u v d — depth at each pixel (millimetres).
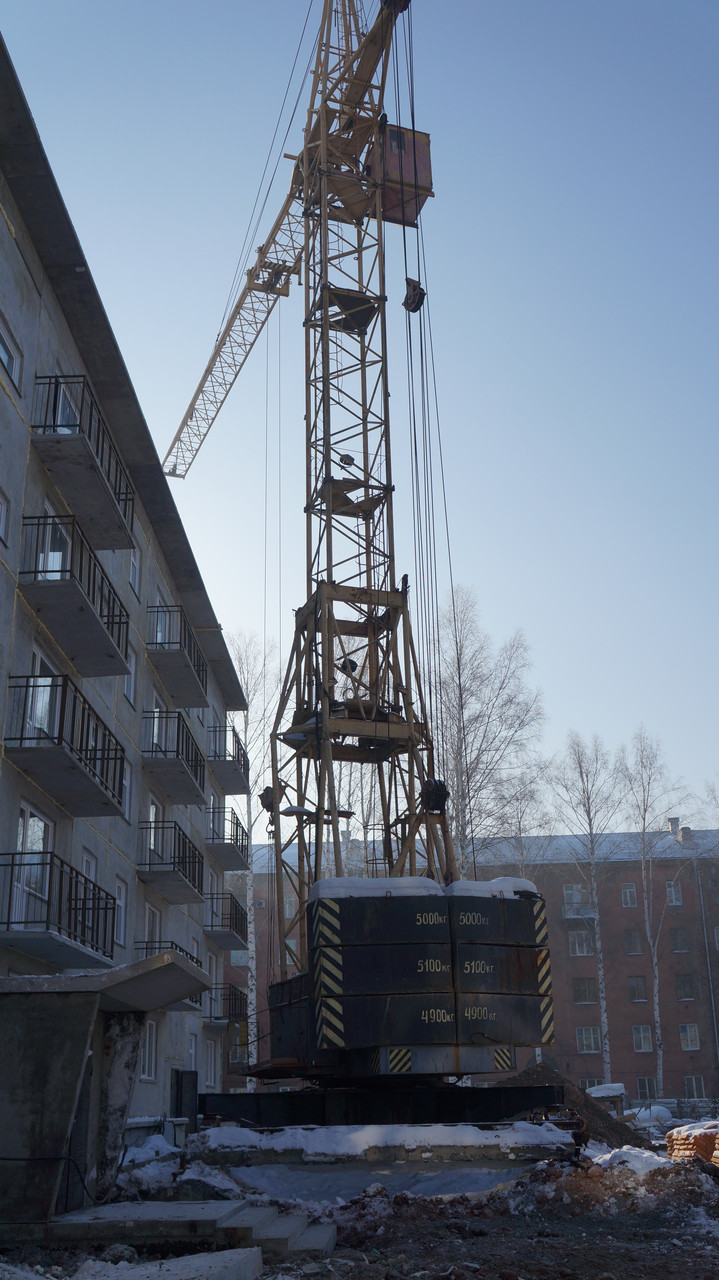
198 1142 15555
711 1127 15742
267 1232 10359
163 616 29469
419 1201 12852
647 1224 11359
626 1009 59750
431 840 24938
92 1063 12023
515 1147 15312
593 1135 19703
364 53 33000
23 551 17188
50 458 18031
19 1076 10188
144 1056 24234
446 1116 18000
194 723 33562
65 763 16484
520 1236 10836
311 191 33250
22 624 17016
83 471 18344
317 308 31766
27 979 10422
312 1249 9977
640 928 61375
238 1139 15570
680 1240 10219
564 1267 8836
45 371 18859
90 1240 9844
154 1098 24766
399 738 26188
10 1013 10344
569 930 61312
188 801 28969
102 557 22703
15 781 16484
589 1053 58781
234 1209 11062
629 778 52500
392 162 33094
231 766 35406
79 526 18484
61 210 17594
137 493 26625
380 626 28000
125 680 24469
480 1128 15969
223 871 38188
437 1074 16797
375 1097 18250
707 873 62375
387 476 29719
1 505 16375
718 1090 57750
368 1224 11836
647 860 56594
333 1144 15422
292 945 57375
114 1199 12039
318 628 27172
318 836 24344
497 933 17469
